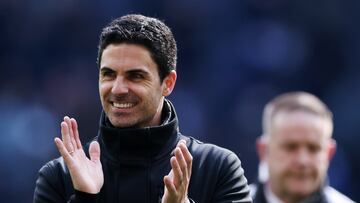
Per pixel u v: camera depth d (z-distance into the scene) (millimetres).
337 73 41406
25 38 39188
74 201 9969
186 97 38219
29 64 38844
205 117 37875
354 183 36938
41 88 38062
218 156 10648
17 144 34031
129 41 10094
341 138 39031
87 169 10125
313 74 41062
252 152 36531
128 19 10227
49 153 34625
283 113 15094
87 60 39031
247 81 39688
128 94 10055
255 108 38500
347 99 40625
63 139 10203
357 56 41562
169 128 10445
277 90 39906
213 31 40469
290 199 15094
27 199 33219
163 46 10242
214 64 40031
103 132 10367
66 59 39031
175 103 37750
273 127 15109
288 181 14984
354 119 39625
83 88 37750
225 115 38156
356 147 38625
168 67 10344
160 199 10336
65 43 39219
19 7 39500
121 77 10062
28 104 37125
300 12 41688
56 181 10469
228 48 40375
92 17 39531
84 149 10797
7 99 37250
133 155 10398
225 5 40844
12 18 39438
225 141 37281
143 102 10117
